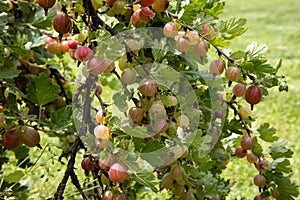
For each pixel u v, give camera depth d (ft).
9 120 2.79
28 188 3.85
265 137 3.17
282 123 9.03
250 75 2.80
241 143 3.08
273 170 3.11
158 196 5.30
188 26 2.73
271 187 3.14
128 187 2.91
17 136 2.81
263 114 9.49
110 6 2.82
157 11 2.67
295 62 13.83
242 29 2.83
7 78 2.97
